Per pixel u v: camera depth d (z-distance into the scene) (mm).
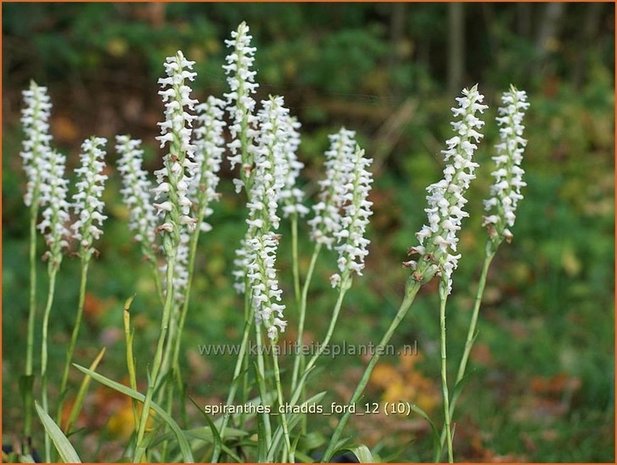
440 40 3852
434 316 2428
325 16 3621
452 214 1259
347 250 1312
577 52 3629
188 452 1293
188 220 1264
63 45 3057
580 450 1785
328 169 1427
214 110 1381
